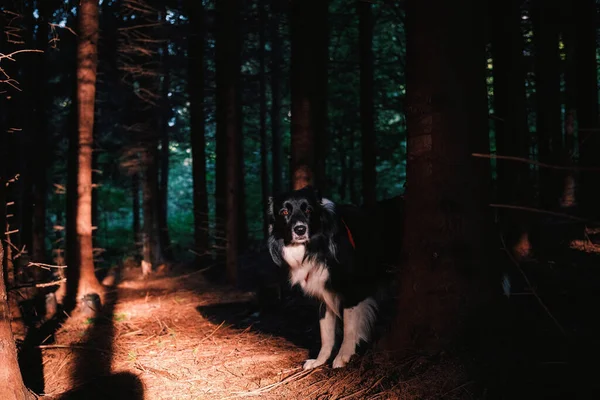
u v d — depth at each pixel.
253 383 4.26
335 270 4.17
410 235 3.91
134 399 4.14
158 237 14.06
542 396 2.91
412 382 3.42
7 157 8.93
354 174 18.22
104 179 17.02
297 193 4.12
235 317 6.95
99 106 14.28
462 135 3.71
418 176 3.83
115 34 11.38
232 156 9.80
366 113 11.44
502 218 7.64
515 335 3.58
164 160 17.61
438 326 3.72
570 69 12.23
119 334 6.29
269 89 19.06
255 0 12.41
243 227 15.06
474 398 3.10
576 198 11.34
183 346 5.61
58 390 4.49
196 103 12.15
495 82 7.52
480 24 3.77
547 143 11.02
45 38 10.98
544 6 9.70
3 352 3.32
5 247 6.29
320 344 5.25
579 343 3.37
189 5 11.74
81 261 8.36
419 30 3.76
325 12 9.02
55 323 7.08
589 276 6.24
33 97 10.87
